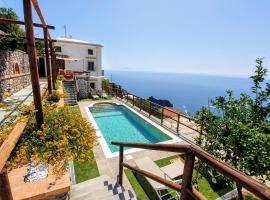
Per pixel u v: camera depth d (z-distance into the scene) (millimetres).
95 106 14930
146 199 4594
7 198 1828
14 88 9969
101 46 26219
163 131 9305
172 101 113750
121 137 10359
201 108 4027
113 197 3555
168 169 5527
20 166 3637
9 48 8359
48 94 8430
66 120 5012
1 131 3756
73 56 24938
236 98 3678
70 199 3514
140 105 13312
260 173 2787
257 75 3324
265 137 2713
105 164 5996
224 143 3463
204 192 4879
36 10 5297
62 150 4109
